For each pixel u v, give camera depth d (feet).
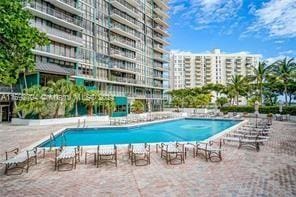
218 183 27.35
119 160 38.01
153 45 234.99
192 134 86.58
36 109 97.60
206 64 476.13
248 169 32.86
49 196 23.73
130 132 88.38
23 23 23.67
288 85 183.73
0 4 22.21
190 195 23.94
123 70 185.98
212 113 162.71
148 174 30.91
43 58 127.75
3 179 28.96
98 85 165.17
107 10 176.04
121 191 25.07
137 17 209.67
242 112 168.04
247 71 479.00
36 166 34.71
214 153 41.88
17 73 26.40
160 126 106.52
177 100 242.99
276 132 72.49
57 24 136.77
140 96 204.85
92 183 27.55
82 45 147.13
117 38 184.65
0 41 23.48
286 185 26.63
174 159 38.50
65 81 110.22
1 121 112.06
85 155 37.78
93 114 138.31
